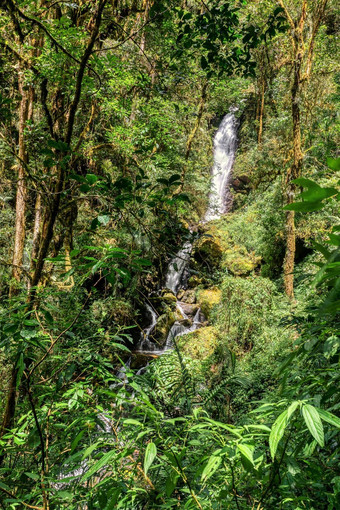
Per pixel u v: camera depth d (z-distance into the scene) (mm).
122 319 4910
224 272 10047
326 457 988
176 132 7195
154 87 2779
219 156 15953
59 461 1282
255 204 11914
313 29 7848
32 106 3789
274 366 4230
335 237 456
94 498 967
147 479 906
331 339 934
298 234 8273
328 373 948
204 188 10305
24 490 1252
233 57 2209
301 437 911
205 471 697
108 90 3895
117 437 1058
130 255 1178
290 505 880
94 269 1109
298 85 7844
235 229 11391
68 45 2906
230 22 2082
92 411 1181
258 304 6871
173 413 1695
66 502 1015
